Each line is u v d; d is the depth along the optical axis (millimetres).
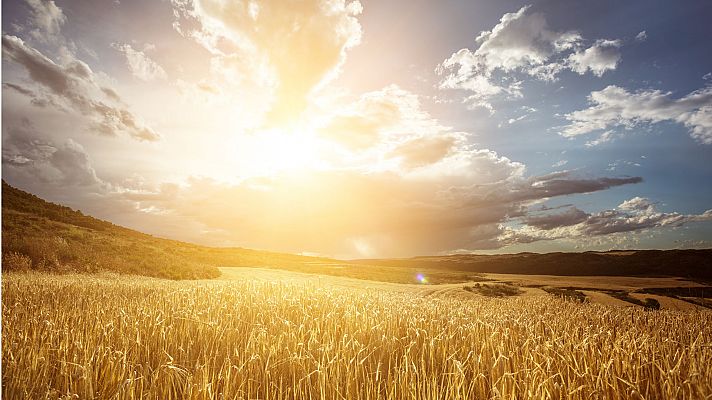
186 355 4734
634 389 3553
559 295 22094
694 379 3547
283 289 11062
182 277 29031
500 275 76438
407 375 4008
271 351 4609
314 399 3975
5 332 5188
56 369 4355
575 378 3887
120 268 26000
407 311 7715
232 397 3857
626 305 19484
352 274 52812
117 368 4207
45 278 15016
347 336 5766
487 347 4875
